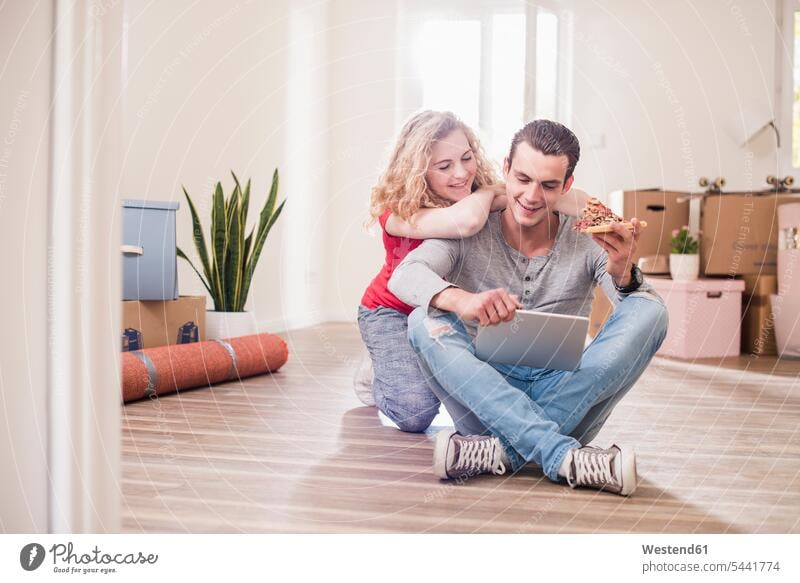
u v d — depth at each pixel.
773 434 1.78
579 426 1.46
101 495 0.88
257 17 4.05
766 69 4.46
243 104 3.93
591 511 1.19
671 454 1.58
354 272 5.13
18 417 0.86
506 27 4.71
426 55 4.90
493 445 1.36
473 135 1.84
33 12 0.84
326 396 2.24
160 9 3.18
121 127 0.87
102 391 0.87
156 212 2.41
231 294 3.03
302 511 1.16
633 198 3.95
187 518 1.12
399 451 1.58
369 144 5.07
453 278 1.62
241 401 2.13
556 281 1.60
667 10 4.54
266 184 4.23
